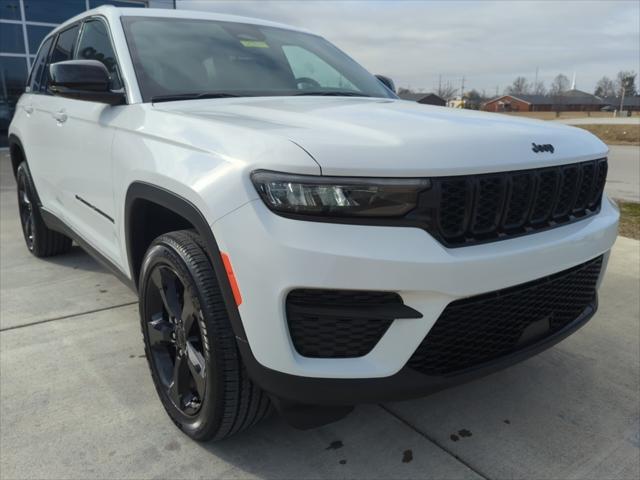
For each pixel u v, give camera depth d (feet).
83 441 7.13
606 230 7.35
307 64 10.62
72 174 10.52
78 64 8.07
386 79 12.80
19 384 8.45
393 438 7.34
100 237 9.66
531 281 6.28
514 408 8.08
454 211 5.67
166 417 7.68
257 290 5.52
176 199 6.48
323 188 5.29
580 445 7.25
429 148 5.65
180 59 9.13
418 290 5.40
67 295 12.23
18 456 6.81
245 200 5.54
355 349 5.65
